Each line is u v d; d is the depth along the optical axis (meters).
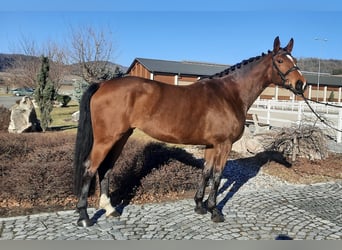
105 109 3.40
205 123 3.64
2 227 3.41
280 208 4.20
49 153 5.14
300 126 7.31
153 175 4.72
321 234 3.42
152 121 3.51
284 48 3.99
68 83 32.50
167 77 28.44
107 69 19.42
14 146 5.73
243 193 4.91
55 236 3.22
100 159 3.46
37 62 22.91
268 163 6.89
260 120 14.70
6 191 4.20
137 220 3.69
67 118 16.05
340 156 7.68
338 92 36.50
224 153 3.77
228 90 3.89
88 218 3.51
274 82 3.99
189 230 3.45
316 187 5.36
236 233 3.39
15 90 40.03
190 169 5.08
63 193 4.40
